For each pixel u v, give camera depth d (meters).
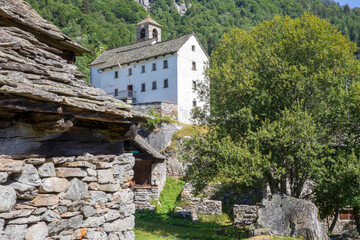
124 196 6.23
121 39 87.94
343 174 12.09
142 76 35.91
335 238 14.15
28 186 4.18
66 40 6.23
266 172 13.36
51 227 4.54
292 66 13.39
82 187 5.13
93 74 41.62
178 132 28.16
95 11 106.31
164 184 23.27
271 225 10.39
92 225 5.29
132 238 6.37
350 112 13.23
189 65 34.47
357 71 13.92
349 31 124.56
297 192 14.45
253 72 14.05
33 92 3.65
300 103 13.48
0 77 3.48
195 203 18.64
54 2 101.12
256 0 152.38
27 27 5.46
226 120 14.83
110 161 5.96
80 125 5.36
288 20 15.79
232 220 17.41
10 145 4.10
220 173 14.16
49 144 4.71
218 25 120.25
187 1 155.25
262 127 12.89
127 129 5.85
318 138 13.41
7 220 3.96
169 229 13.95
